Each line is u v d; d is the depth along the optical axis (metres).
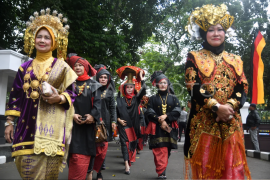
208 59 2.75
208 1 16.36
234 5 16.45
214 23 2.71
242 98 2.66
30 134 2.81
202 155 2.62
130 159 5.68
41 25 3.08
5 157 6.45
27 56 3.18
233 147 2.55
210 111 2.64
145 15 15.80
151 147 4.95
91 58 13.41
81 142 3.76
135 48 17.88
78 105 3.89
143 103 7.06
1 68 10.21
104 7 15.30
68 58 4.17
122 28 17.16
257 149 9.29
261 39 3.64
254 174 5.19
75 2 13.30
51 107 2.90
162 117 4.93
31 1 14.10
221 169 2.54
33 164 2.77
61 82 3.07
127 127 5.69
